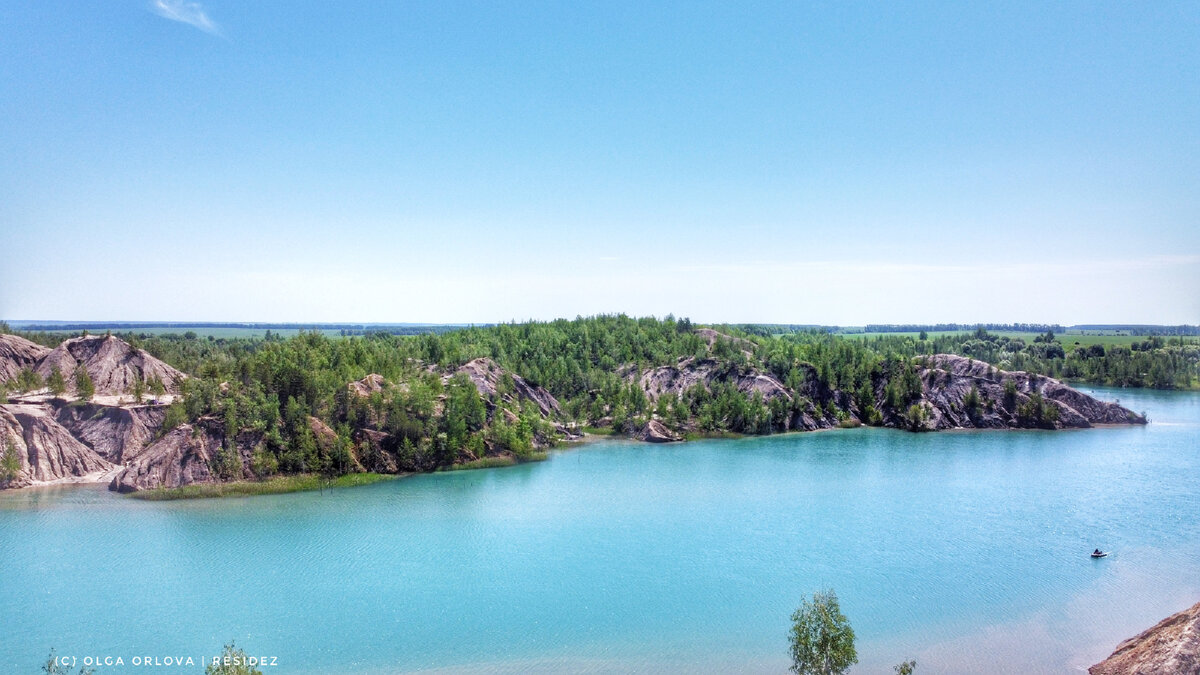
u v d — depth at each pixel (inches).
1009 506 3924.7
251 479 4286.4
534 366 7229.3
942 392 7436.0
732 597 2637.8
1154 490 4308.6
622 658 2181.3
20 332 7632.9
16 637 2293.3
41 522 3511.3
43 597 2613.2
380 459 4756.4
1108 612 2498.8
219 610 2507.4
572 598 2628.0
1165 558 3043.8
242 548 3161.9
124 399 5059.1
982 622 2421.3
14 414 4436.5
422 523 3582.7
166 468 4202.8
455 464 4972.9
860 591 2691.9
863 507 3909.9
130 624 2388.0
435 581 2792.8
